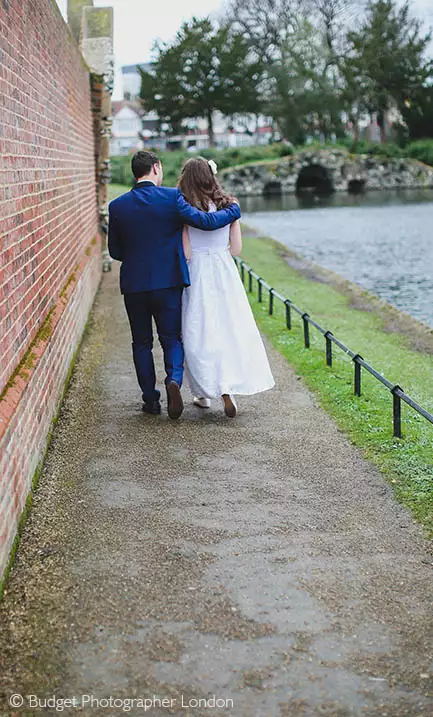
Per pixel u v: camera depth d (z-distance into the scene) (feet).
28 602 11.75
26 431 14.99
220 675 10.04
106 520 14.65
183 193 19.84
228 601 11.80
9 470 12.98
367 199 211.41
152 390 21.15
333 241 107.55
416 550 13.44
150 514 14.93
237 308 20.25
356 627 11.11
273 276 63.93
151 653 10.49
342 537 13.94
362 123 313.53
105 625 11.15
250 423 20.66
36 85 20.26
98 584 12.27
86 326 34.30
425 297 61.31
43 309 20.17
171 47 266.16
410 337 38.96
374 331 40.11
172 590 12.11
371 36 267.39
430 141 283.18
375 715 9.30
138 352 20.92
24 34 18.33
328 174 261.85
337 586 12.23
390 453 18.24
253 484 16.44
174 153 273.54
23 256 16.80
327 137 289.74
